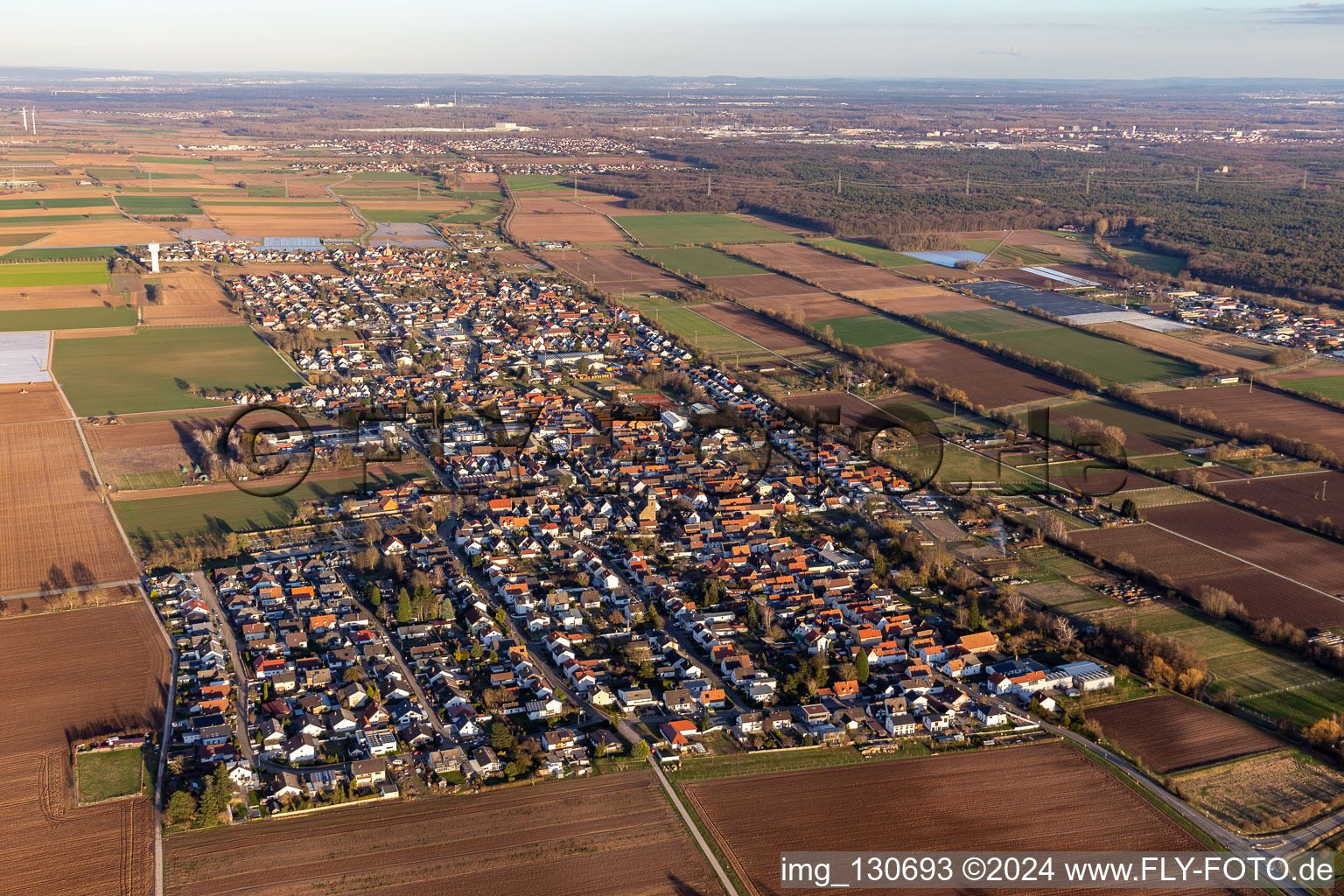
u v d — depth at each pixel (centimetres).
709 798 15788
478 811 15362
